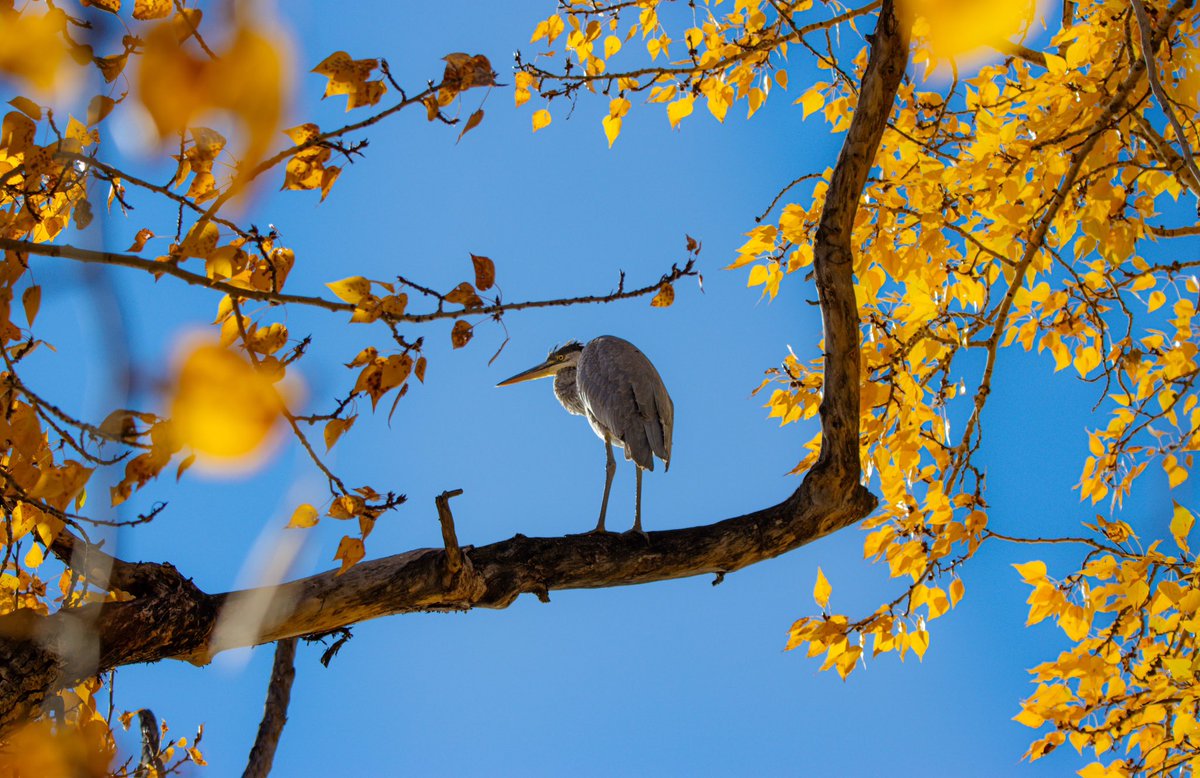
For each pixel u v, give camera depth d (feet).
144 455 8.42
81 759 9.26
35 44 7.00
